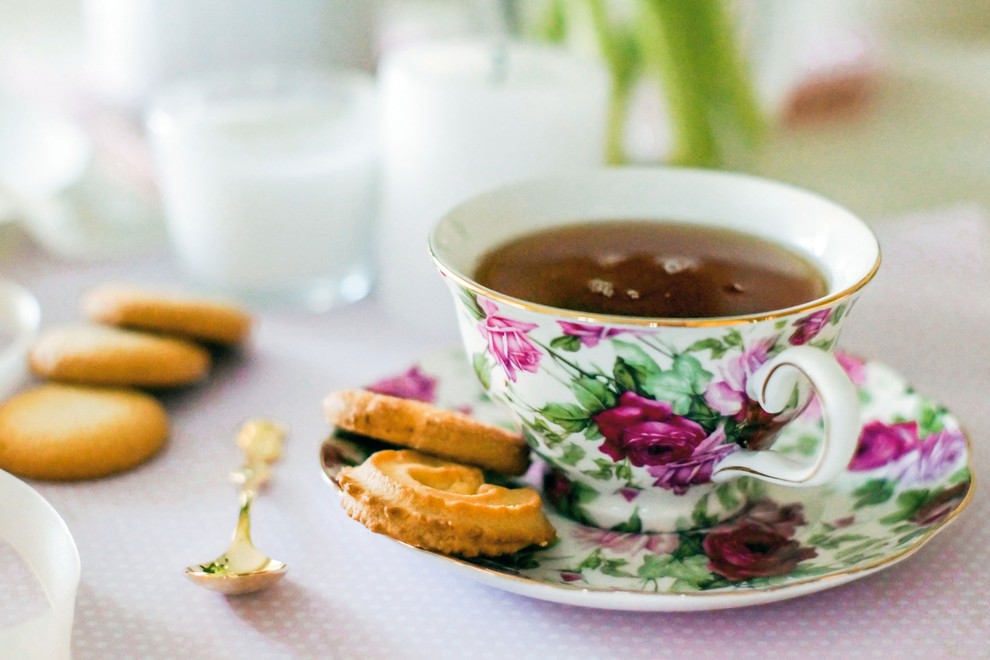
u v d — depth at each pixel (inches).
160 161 21.2
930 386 19.0
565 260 16.4
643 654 14.5
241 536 15.8
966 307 21.1
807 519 15.9
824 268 16.1
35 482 16.9
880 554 14.8
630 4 22.8
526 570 15.0
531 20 23.9
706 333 14.4
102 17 22.9
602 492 15.9
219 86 21.7
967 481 15.6
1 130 23.2
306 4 22.5
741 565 15.1
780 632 14.7
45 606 14.9
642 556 15.3
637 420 15.0
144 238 23.5
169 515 16.4
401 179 20.2
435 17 32.5
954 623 14.8
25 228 22.8
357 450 16.2
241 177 20.5
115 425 17.3
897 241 23.5
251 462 17.2
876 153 32.6
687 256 16.4
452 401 17.8
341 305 21.6
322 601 15.1
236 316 19.5
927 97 37.5
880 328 20.5
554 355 14.9
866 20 42.9
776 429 15.4
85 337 18.6
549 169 19.6
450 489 15.4
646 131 24.9
